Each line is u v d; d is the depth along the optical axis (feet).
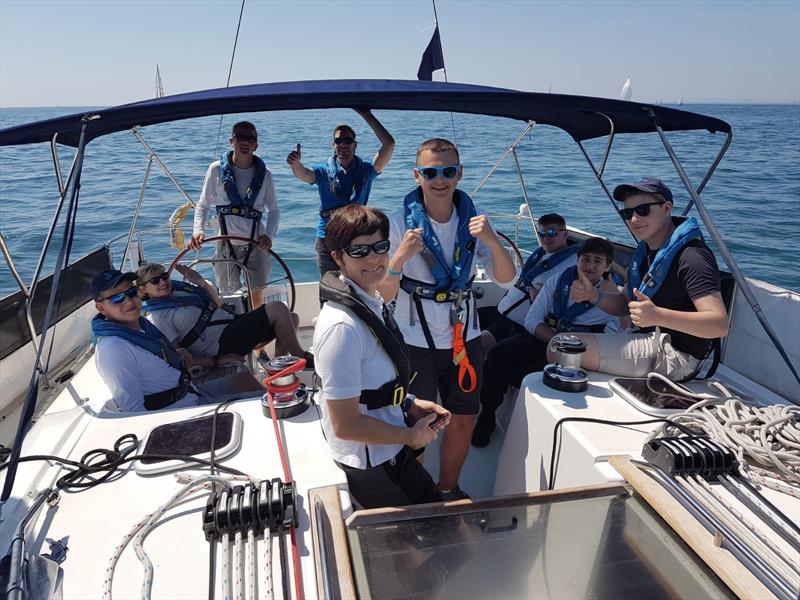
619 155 64.23
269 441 5.58
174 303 9.82
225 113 6.98
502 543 4.38
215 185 12.98
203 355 10.16
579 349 6.81
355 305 4.56
